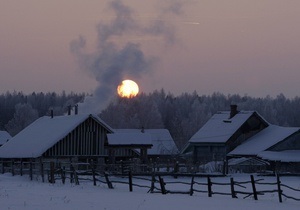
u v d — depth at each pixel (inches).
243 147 4372.5
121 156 3661.4
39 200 1571.1
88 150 3567.9
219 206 1545.3
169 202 1619.1
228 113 4842.5
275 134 4409.5
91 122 3597.4
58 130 3565.5
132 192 1957.4
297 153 4160.9
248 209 1489.9
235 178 3095.5
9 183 2433.6
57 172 2593.5
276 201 1747.0
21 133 3978.8
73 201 1571.1
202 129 4712.1
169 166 3449.8
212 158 4379.9
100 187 2190.0
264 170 3681.1
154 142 5054.1
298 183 2760.8
